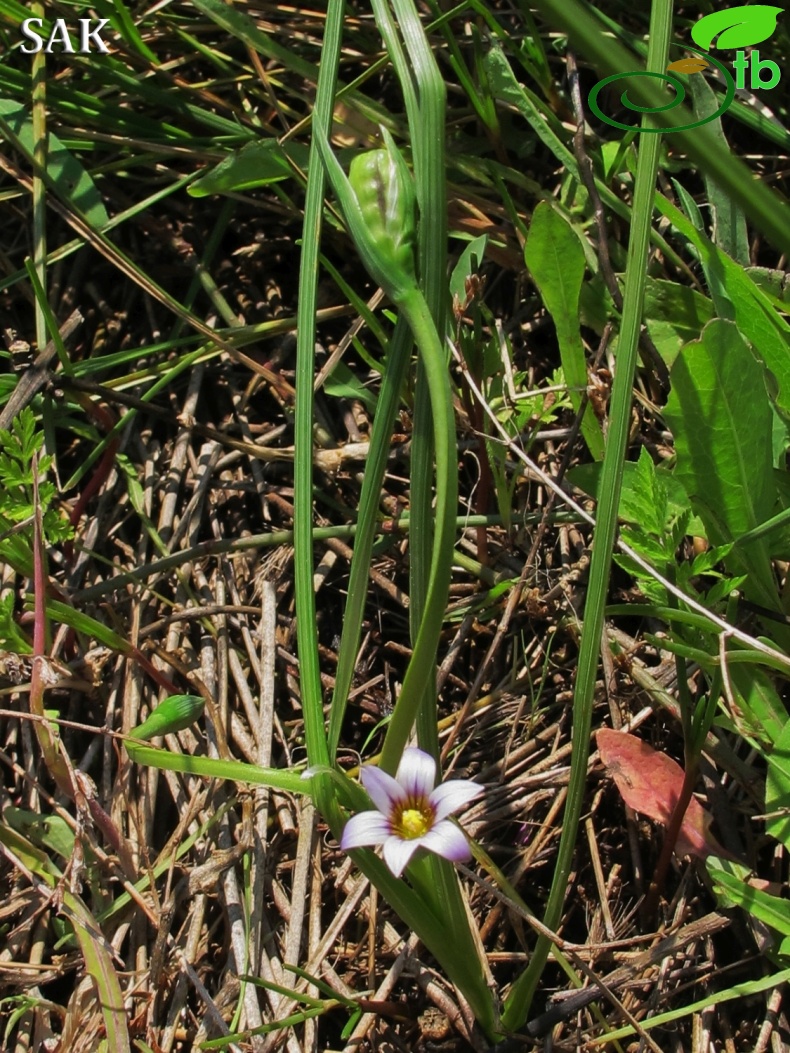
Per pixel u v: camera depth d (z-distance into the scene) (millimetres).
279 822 226
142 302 292
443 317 174
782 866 214
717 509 211
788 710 223
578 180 272
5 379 255
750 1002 206
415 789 167
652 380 253
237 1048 201
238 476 273
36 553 209
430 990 204
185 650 250
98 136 287
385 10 180
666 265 272
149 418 279
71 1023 203
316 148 186
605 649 227
